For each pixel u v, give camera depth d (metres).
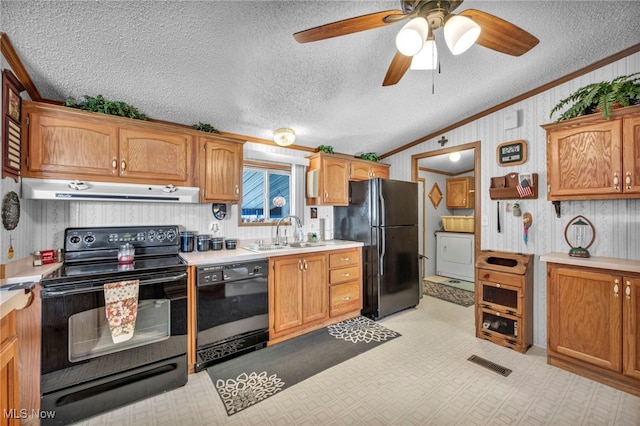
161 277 1.92
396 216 3.33
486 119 3.00
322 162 3.33
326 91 2.41
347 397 1.84
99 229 2.19
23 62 1.65
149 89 2.11
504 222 2.86
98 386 1.70
